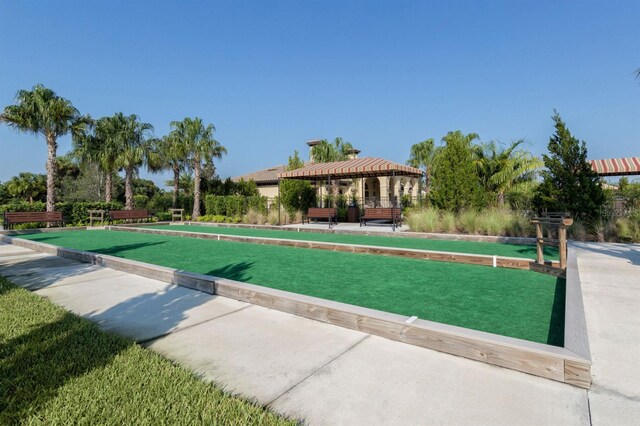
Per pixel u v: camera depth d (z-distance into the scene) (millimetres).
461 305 3867
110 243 10273
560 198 10516
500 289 4555
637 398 2131
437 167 12875
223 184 27375
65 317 3562
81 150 21578
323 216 14953
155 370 2451
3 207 18219
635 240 8805
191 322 3557
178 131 22578
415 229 11703
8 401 2051
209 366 2600
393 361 2660
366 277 5312
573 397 2154
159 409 1992
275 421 1893
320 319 3562
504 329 3156
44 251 8523
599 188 10094
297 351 2855
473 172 12273
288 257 7309
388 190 29328
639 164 12680
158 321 3590
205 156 22625
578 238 9391
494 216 10625
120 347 2842
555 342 2857
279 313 3818
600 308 3729
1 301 4129
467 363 2625
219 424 1876
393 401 2127
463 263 6414
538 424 1895
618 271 5395
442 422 1921
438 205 12734
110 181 22938
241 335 3203
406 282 4973
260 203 18781
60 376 2354
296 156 26453
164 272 5320
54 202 17562
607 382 2320
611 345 2857
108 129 22250
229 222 18531
